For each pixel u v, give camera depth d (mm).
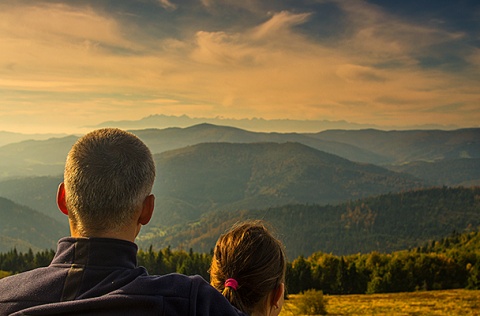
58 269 1978
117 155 2057
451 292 78625
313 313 54719
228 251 2607
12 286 1979
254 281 2518
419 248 151750
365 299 72125
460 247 140250
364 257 94188
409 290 83125
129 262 2016
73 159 2055
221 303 2016
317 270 84125
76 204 2014
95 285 1905
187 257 97500
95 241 1970
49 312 1767
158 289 1901
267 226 2828
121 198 2014
